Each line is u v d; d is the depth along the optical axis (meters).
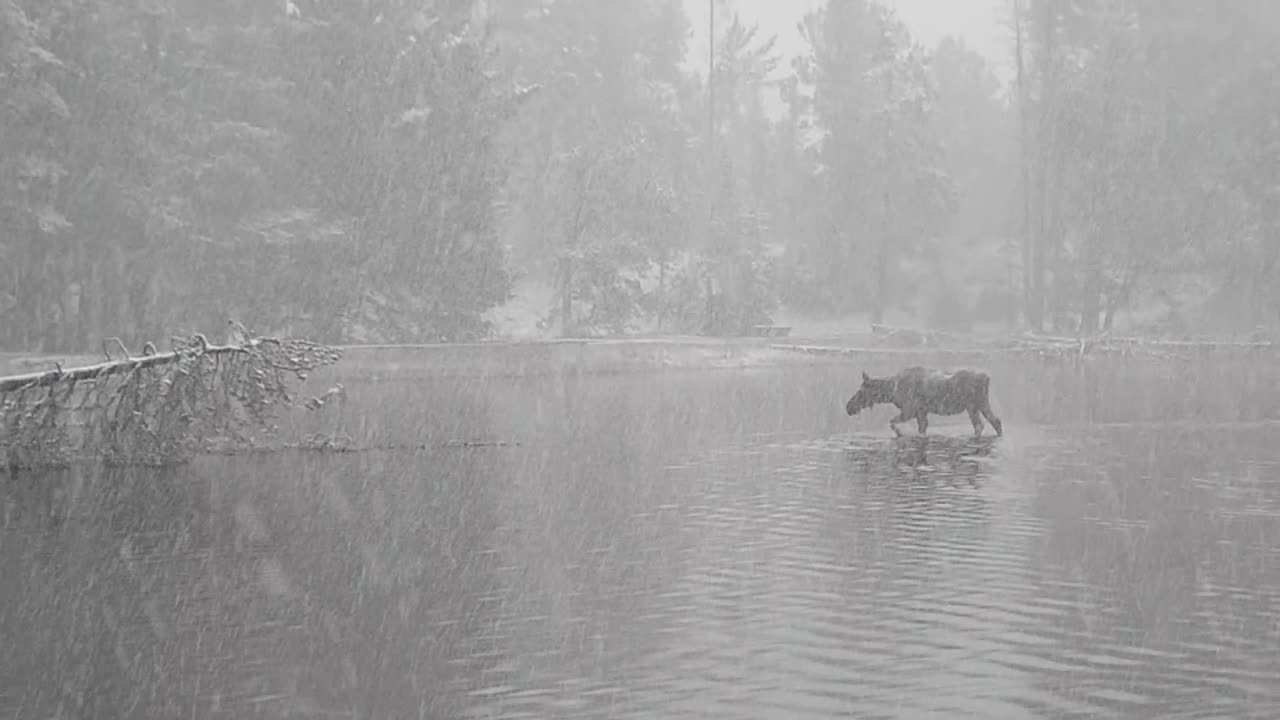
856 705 8.23
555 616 10.69
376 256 49.62
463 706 8.33
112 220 43.78
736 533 14.48
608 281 63.47
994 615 10.57
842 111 79.88
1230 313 70.62
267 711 8.28
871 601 11.11
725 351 53.44
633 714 8.10
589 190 65.06
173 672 9.14
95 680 8.97
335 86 50.56
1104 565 12.55
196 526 14.98
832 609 10.84
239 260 47.19
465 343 48.72
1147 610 10.71
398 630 10.26
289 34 51.12
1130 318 70.69
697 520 15.34
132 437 20.36
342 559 13.06
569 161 65.62
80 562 12.94
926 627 10.20
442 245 51.25
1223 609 10.73
